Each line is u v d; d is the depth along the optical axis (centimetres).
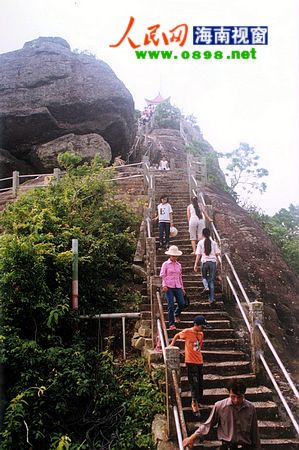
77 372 704
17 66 2136
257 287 1068
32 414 659
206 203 1366
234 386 445
